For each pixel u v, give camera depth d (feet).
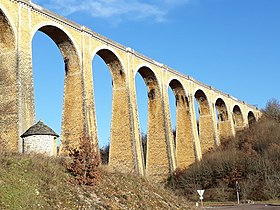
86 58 122.72
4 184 55.11
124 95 139.33
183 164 173.99
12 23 99.09
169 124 158.92
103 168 80.84
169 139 155.94
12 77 96.53
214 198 157.28
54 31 115.65
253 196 154.10
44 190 59.62
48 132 82.84
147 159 155.43
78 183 68.03
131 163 132.16
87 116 115.85
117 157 134.62
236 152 178.40
